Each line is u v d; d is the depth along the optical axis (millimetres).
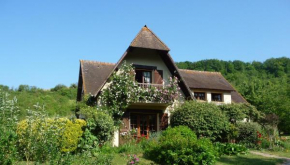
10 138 6301
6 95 7719
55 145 7137
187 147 11844
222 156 14375
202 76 26125
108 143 14586
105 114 14945
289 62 70688
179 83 18891
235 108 21125
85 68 19734
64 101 33938
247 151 15602
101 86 16312
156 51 18938
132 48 17672
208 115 16656
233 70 68312
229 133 18969
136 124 18141
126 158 12375
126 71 17250
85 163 8039
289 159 14289
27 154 7559
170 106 18781
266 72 70750
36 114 8047
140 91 16969
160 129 18266
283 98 28922
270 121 20422
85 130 13586
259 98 33000
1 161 6078
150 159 12461
